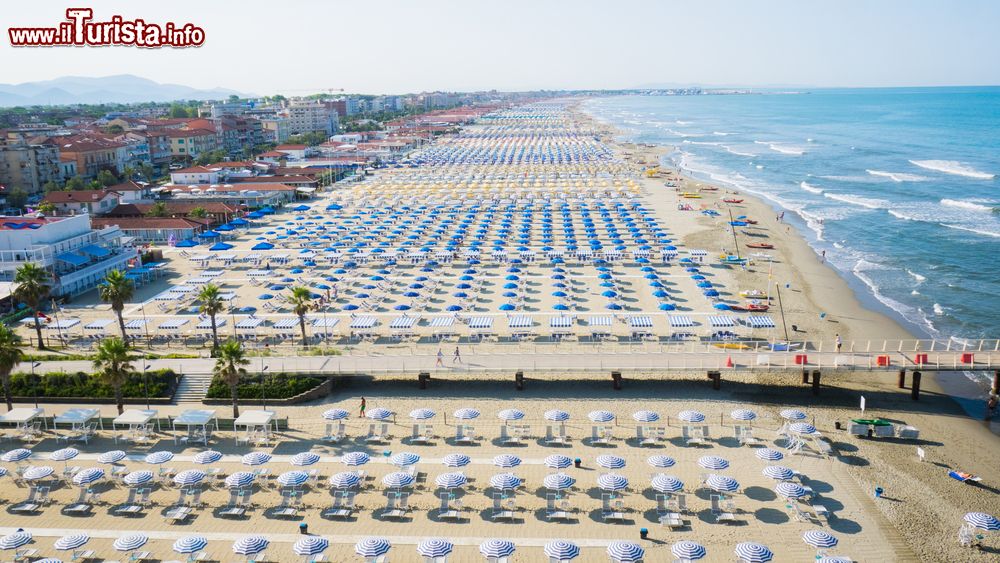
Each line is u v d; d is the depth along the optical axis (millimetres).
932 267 110875
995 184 186875
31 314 88812
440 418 61250
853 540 44281
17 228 96188
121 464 53656
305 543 40656
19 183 175500
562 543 40688
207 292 74812
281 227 145250
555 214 153375
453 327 83812
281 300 95750
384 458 54344
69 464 53875
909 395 66438
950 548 43875
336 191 194625
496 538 43719
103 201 147500
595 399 64938
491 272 108750
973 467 53719
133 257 111500
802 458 54375
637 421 58250
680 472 52031
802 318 87312
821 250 122250
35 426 60625
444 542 40906
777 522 45906
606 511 46625
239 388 65562
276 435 58469
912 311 90750
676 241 128125
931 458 54875
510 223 140750
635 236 127125
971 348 77562
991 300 95000
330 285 102375
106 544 43625
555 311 89438
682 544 40656
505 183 193500
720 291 97750
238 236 138250
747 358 67750
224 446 56625
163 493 49656
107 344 60875
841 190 183750
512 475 47812
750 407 63406
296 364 69000
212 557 42250
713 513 46688
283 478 47750
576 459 53656
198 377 67688
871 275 107000
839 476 51906
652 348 73938
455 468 52688
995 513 47719
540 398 65250
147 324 85750
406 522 46031
